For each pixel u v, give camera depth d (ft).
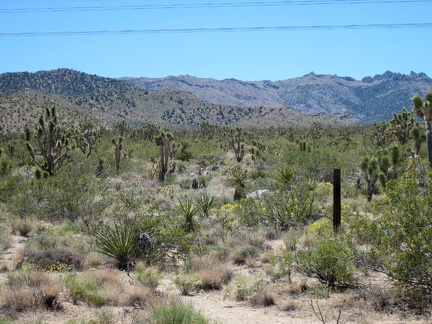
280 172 79.77
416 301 28.58
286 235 50.80
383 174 77.00
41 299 29.30
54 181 72.59
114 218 55.01
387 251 28.96
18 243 53.47
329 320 27.17
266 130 414.21
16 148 160.45
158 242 44.75
